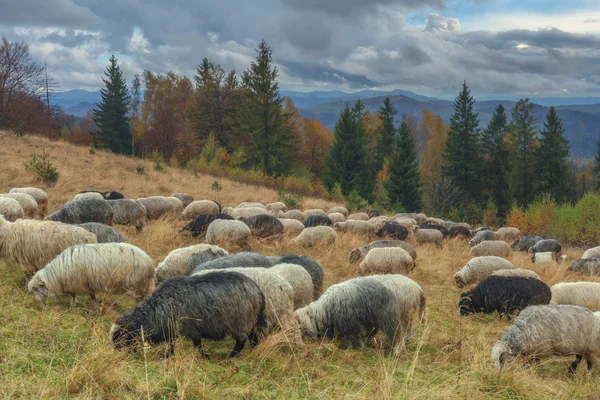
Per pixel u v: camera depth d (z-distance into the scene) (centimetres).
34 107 4156
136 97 5472
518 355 570
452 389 453
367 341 635
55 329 537
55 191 1645
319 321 611
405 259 1043
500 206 5150
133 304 674
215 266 708
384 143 6166
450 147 5400
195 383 428
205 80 5134
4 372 416
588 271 1298
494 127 5347
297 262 775
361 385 481
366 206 3011
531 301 819
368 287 614
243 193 2522
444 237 2003
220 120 5159
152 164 2962
